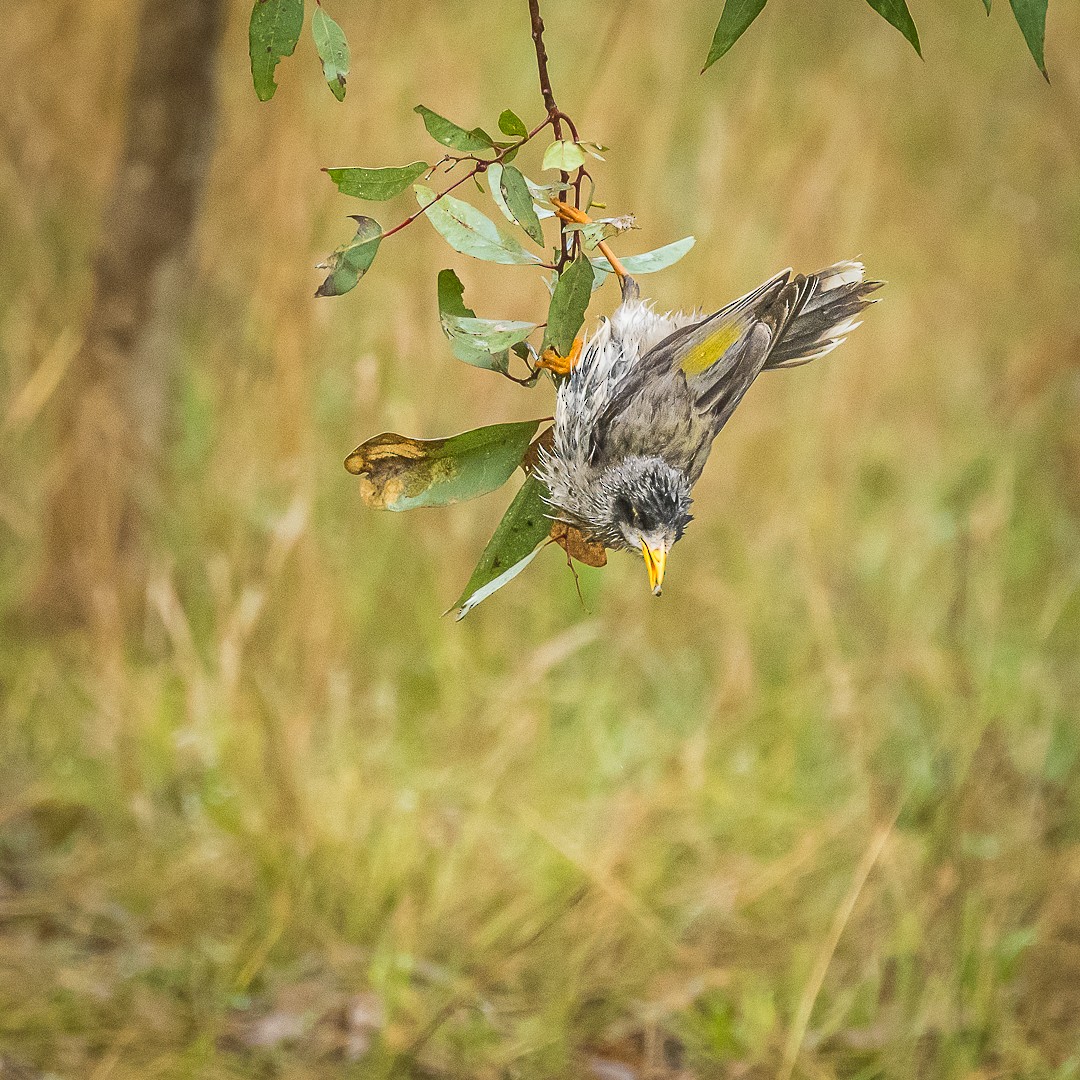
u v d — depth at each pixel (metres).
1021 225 15.80
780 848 9.57
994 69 16.97
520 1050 8.08
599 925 8.77
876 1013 8.32
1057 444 13.55
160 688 10.45
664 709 10.88
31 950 8.71
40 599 11.38
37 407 11.32
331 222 11.97
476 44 13.75
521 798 9.76
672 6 14.59
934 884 8.48
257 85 4.78
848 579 11.79
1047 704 10.41
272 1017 8.29
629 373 6.16
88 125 12.97
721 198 13.16
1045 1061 8.00
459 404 11.51
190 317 12.02
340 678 10.13
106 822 9.67
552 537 6.07
